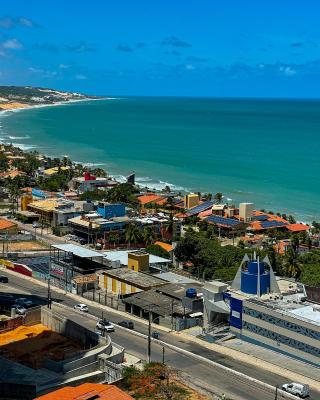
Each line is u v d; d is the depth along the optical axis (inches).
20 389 3065.9
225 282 4879.4
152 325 4547.2
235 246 7381.9
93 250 6382.9
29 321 3998.5
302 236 7849.4
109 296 5305.1
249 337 4210.1
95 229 7431.1
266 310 4101.9
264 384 3469.5
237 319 4286.4
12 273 5989.2
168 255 6638.8
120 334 4254.4
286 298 4367.6
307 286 4680.1
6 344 3659.0
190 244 6510.8
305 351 3887.8
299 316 3969.0
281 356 3988.7
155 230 7869.1
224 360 3909.9
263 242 7805.1
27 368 3294.8
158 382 3366.1
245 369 3769.7
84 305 4874.5
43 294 5305.1
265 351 4067.4
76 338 3757.4
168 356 3875.5
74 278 5536.4
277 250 7258.9
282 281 4800.7
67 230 7844.5
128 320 4635.8
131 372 3420.3
